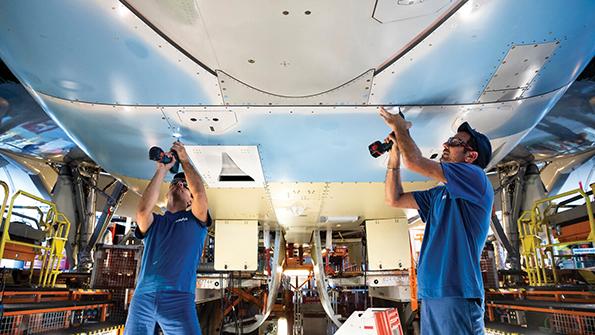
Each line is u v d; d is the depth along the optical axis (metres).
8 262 9.20
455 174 1.35
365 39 1.85
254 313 8.12
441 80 2.18
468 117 2.52
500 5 1.80
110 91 2.31
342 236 7.81
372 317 2.55
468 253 1.32
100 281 4.93
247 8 1.67
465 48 2.00
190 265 2.17
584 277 5.73
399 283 5.29
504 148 3.05
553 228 5.53
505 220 8.62
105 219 8.70
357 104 2.33
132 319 2.04
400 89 2.22
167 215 2.33
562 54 2.16
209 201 4.32
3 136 8.75
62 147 9.05
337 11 1.69
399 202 1.73
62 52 2.05
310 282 12.38
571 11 1.90
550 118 8.40
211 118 2.47
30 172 10.52
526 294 4.97
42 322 3.27
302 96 2.24
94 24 1.86
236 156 2.98
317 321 8.38
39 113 8.09
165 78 2.15
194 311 2.14
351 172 3.28
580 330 3.30
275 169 3.21
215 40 1.85
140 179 3.63
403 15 1.74
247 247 5.25
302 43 1.86
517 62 2.14
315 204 4.46
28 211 12.76
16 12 1.86
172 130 2.63
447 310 1.26
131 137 2.77
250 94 2.23
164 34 1.88
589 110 8.01
